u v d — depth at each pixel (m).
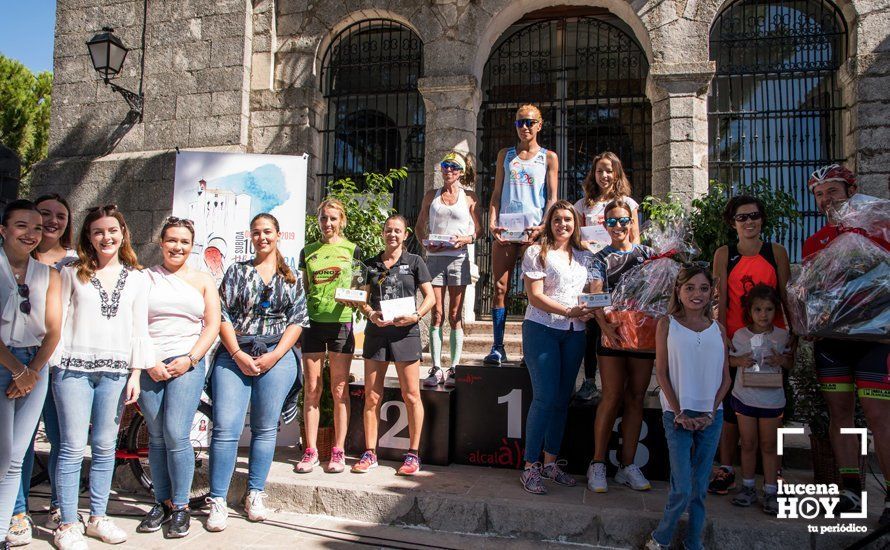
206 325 3.84
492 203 5.03
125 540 3.70
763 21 8.16
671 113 7.66
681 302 3.55
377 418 4.68
